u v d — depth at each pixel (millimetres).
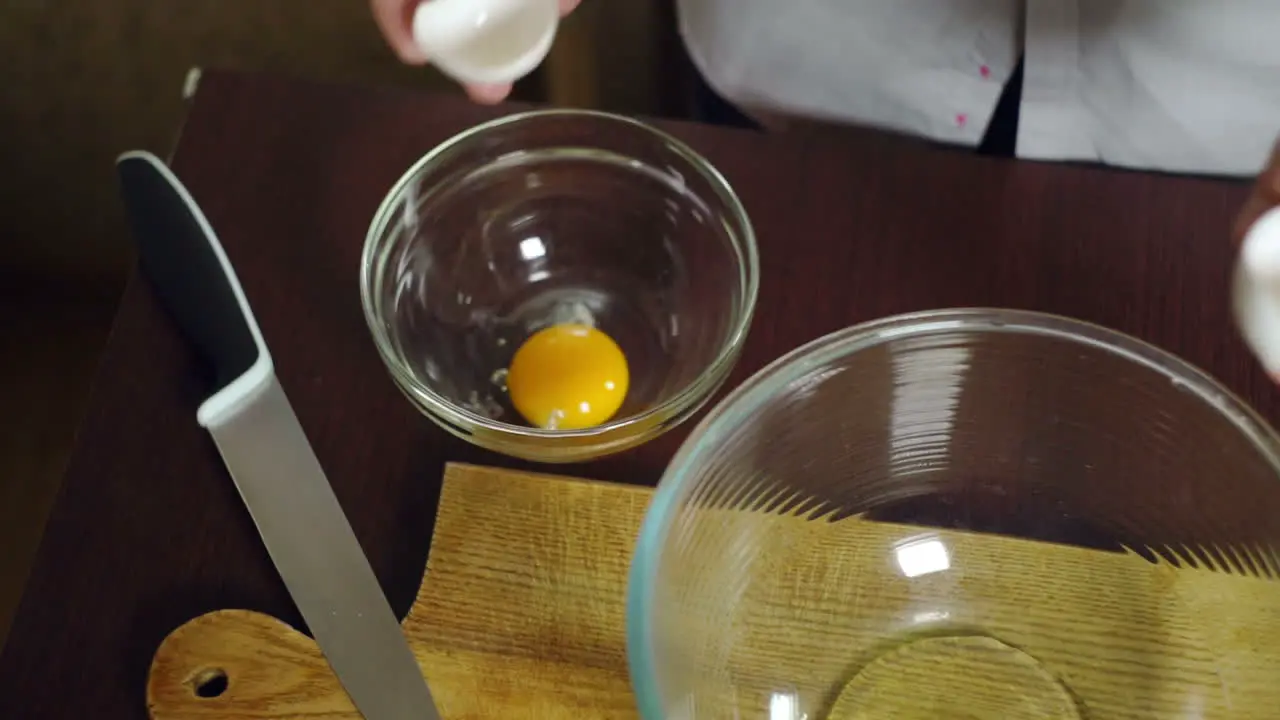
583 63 957
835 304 629
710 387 591
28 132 1019
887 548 582
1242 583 556
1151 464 566
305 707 552
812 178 657
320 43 963
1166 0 640
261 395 555
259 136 675
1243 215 543
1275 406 597
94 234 1108
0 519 1013
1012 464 584
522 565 582
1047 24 666
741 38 723
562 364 624
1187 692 554
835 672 567
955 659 568
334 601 563
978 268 634
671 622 531
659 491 526
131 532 594
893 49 700
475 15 555
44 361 1083
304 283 642
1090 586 571
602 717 558
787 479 573
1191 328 615
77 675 570
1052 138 715
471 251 656
